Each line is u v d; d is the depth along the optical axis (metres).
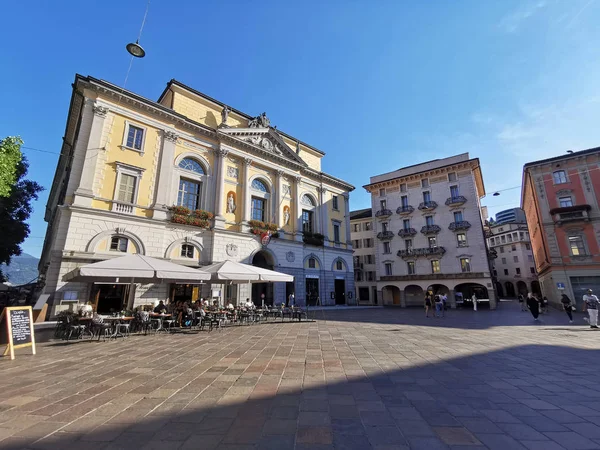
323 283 30.16
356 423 3.79
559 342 9.83
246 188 25.11
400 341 9.92
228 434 3.51
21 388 5.22
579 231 26.67
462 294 39.06
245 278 14.28
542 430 3.59
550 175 28.83
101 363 7.03
